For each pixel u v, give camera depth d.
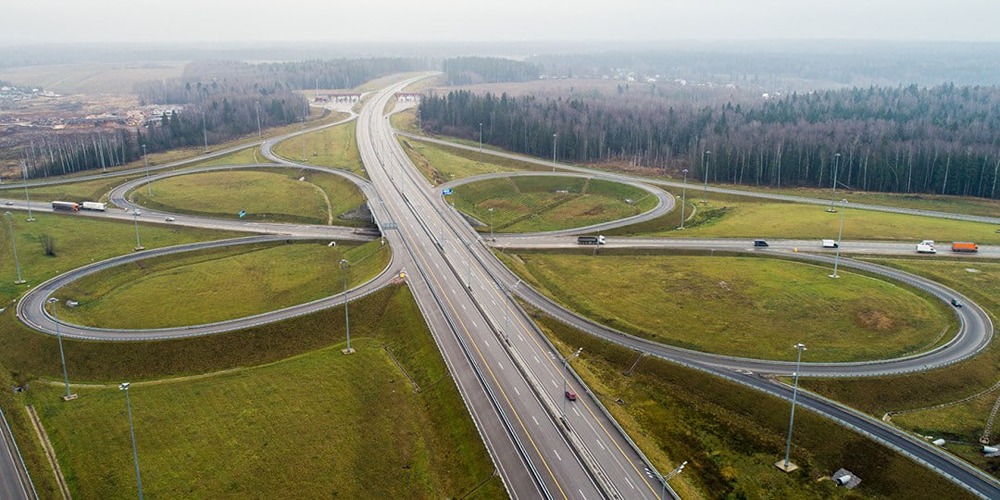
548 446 87.69
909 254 164.38
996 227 188.38
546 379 104.44
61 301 137.50
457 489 84.44
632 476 82.06
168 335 118.94
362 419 99.19
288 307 131.12
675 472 77.06
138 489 83.06
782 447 92.94
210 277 155.00
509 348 113.44
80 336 119.00
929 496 81.69
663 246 172.50
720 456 91.06
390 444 93.81
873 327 125.25
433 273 146.88
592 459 85.06
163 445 93.25
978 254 164.50
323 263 164.62
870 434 91.00
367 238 181.25
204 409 101.44
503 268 152.38
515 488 80.75
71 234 180.38
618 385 107.56
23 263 158.38
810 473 87.75
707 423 98.31
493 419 93.94
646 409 101.44
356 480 86.81
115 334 119.75
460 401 98.75
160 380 110.19
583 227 192.88
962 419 99.81
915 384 106.00
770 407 99.31
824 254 165.12
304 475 87.31
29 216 194.62
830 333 123.19
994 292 140.38
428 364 111.19
